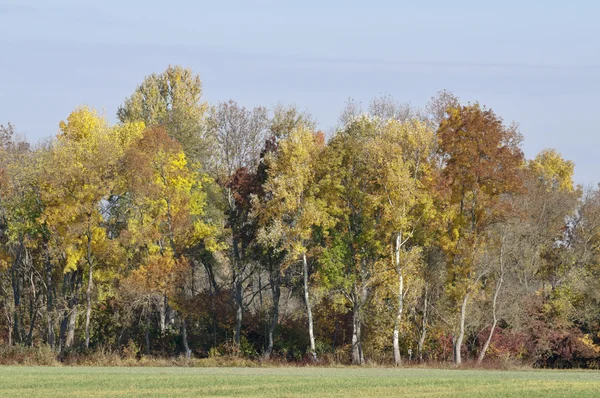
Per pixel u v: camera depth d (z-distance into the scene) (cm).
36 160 8244
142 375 5181
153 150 8244
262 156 8512
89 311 7769
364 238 7788
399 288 7519
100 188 7869
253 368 6462
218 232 8569
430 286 8144
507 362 7219
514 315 7912
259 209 7769
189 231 8388
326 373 5553
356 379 4809
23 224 8125
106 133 8538
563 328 8256
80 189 7869
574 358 8212
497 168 7725
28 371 5666
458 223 7738
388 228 7569
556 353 8150
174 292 8050
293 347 8425
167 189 8150
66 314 8300
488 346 8000
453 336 7769
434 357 7944
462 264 7656
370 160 7600
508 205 7719
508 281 7969
